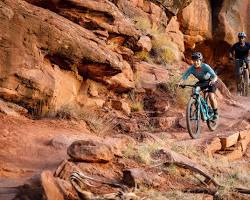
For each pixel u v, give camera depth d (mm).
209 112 10391
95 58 9844
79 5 10852
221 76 21328
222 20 19906
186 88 12102
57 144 7293
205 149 8805
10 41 8758
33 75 8891
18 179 5961
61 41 9438
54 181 5309
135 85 11875
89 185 5672
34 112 9000
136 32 12250
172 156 7082
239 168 8289
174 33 17734
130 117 10680
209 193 6266
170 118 10617
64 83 9695
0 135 7312
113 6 11734
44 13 9820
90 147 6359
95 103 10414
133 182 5938
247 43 15445
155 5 16016
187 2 17031
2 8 8859
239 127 11109
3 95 8586
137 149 7246
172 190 6145
